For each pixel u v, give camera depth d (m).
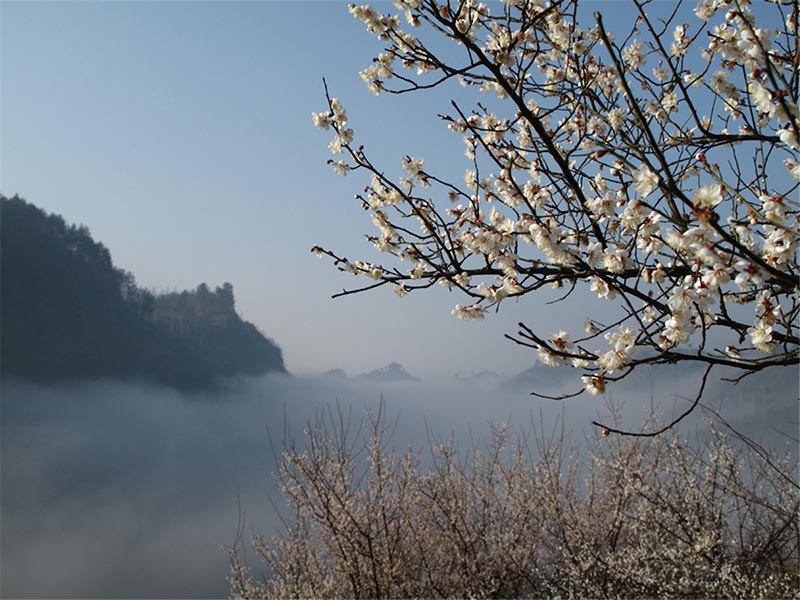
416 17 3.60
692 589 7.29
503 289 3.25
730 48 2.99
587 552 8.15
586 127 3.19
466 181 3.83
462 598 9.05
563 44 3.62
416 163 3.88
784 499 7.12
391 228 3.79
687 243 2.32
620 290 2.60
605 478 9.51
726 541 7.78
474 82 4.18
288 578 9.54
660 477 8.77
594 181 3.27
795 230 2.48
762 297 2.55
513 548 9.19
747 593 6.64
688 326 2.49
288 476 9.77
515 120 3.47
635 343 2.57
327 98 3.71
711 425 7.88
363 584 9.04
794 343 2.50
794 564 7.17
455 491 9.80
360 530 8.61
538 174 3.64
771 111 2.32
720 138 2.95
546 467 9.38
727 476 7.41
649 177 2.34
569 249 3.03
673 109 3.81
